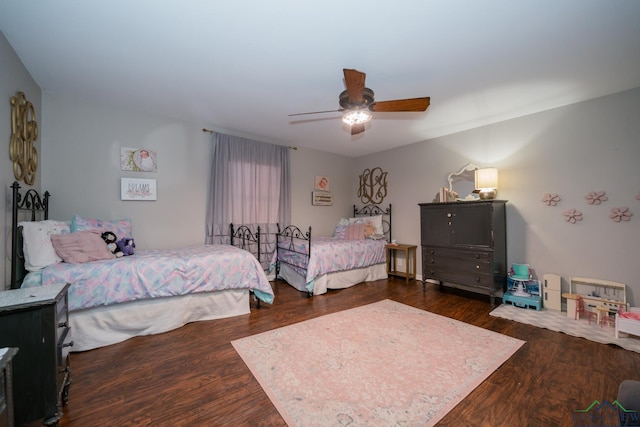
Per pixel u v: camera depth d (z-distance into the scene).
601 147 2.75
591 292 2.82
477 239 3.19
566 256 2.96
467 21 1.68
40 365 1.18
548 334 2.33
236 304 2.76
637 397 0.89
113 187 3.03
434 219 3.63
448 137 4.00
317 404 1.47
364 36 1.83
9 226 1.93
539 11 1.59
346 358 1.93
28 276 1.92
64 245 2.16
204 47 1.96
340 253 3.77
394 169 4.77
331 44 1.92
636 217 2.57
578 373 1.76
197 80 2.46
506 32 1.79
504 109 3.08
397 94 2.70
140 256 2.53
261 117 3.37
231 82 2.49
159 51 2.02
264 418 1.37
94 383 1.65
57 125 2.72
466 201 3.27
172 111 3.19
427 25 1.72
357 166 5.48
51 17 1.65
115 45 1.94
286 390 1.58
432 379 1.69
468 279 3.28
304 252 3.57
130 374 1.74
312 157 4.87
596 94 2.71
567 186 2.95
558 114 3.01
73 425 1.32
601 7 1.55
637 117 2.56
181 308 2.46
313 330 2.39
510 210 3.36
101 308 2.12
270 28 1.75
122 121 3.08
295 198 4.64
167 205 3.36
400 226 4.66
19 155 2.08
